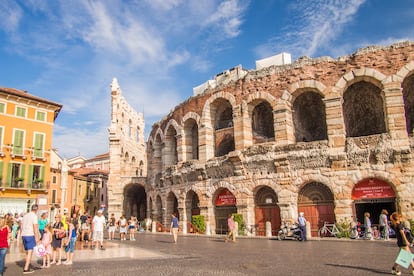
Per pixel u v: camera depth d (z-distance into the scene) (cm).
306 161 3012
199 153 3812
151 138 5188
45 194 5212
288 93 3231
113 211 5691
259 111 3822
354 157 2833
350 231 2720
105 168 9581
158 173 4728
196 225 3653
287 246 2300
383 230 2681
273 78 3344
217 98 3734
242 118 3453
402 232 1306
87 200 7675
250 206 3281
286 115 3212
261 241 2705
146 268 1520
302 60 3241
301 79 3191
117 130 5931
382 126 3362
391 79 2838
